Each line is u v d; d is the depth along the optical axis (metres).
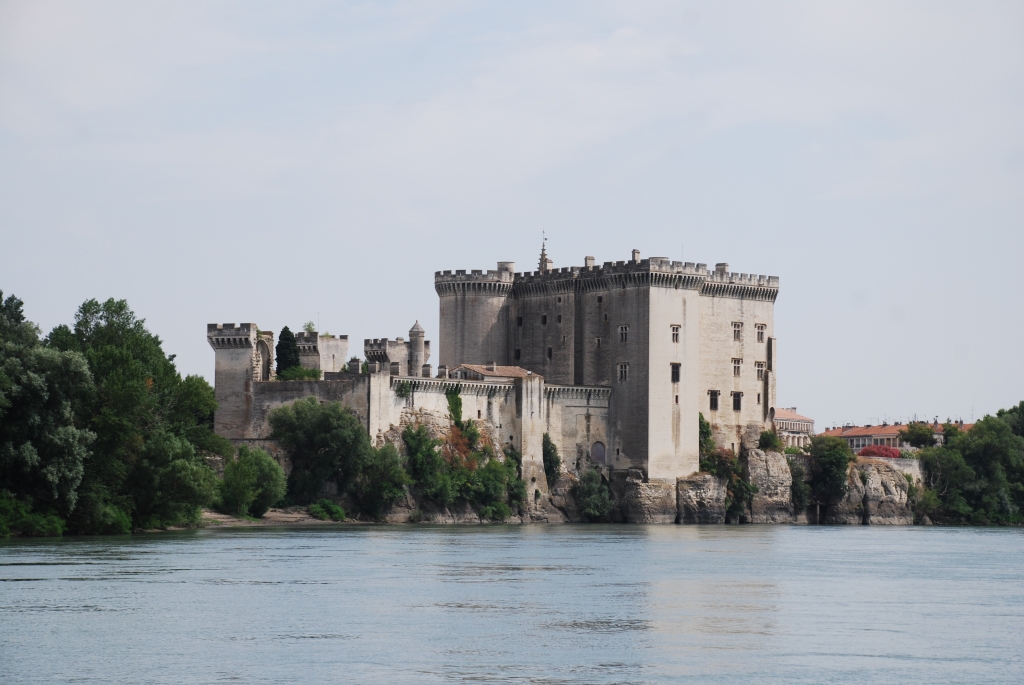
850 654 106.19
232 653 103.81
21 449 192.25
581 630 115.44
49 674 96.69
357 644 107.69
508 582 149.38
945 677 98.62
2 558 167.25
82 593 133.50
